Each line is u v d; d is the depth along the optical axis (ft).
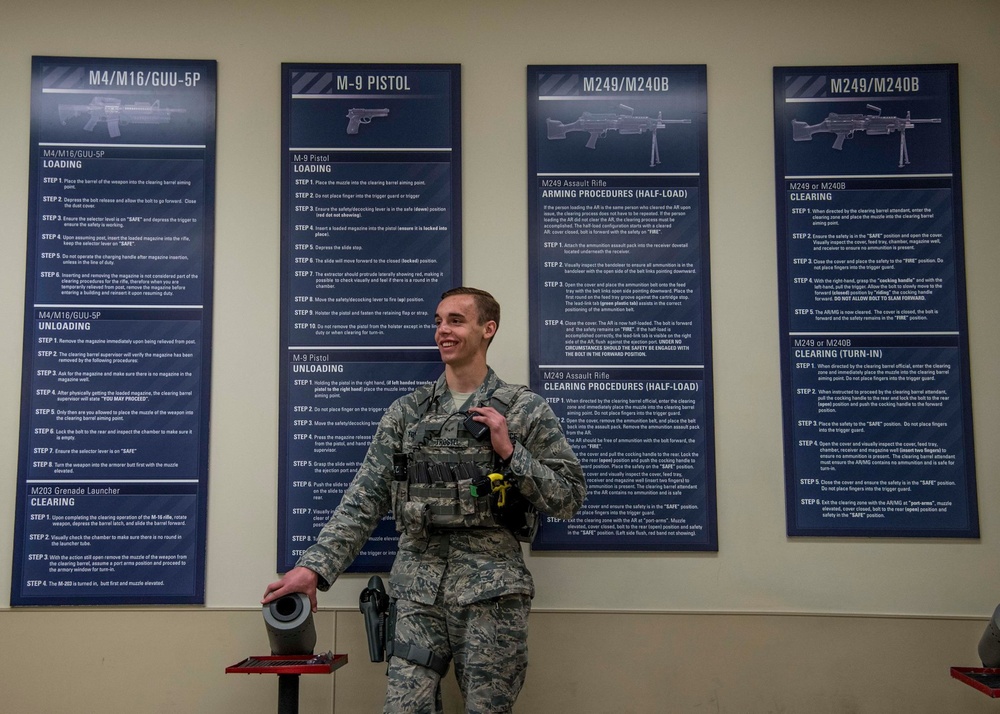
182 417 9.86
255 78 10.28
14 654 9.48
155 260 10.02
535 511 8.28
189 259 10.05
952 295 10.00
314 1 10.37
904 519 9.74
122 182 10.07
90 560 9.61
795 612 9.64
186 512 9.73
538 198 10.17
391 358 9.98
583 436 9.91
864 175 10.17
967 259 10.09
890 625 9.60
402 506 8.03
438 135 10.23
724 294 10.09
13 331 9.87
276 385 9.96
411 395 8.80
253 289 10.05
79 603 9.55
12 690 9.43
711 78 10.36
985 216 10.12
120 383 9.86
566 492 7.89
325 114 10.21
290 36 10.34
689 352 10.00
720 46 10.39
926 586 9.66
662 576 9.73
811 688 9.54
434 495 7.91
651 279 10.09
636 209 10.17
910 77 10.28
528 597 8.00
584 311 10.06
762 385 9.98
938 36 10.33
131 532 9.67
